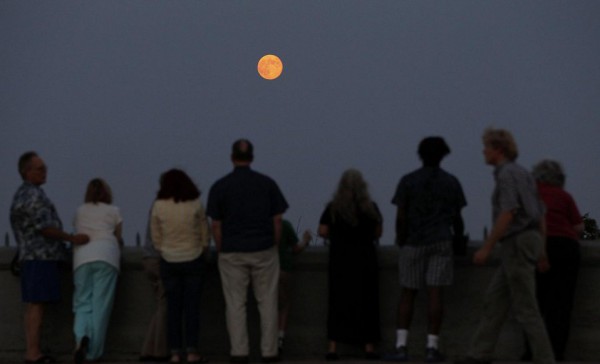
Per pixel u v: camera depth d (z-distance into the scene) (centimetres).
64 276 2928
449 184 2697
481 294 2841
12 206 2786
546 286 2758
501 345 2822
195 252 2731
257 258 2709
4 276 2928
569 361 2809
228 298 2720
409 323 2734
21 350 2919
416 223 2689
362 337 2766
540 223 2461
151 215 2756
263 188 2727
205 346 2884
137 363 2797
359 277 2770
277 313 2747
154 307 2898
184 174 2762
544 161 2802
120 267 2891
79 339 2762
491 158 2498
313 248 2878
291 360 2805
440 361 2703
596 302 2828
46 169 2830
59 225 2817
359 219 2770
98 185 2867
